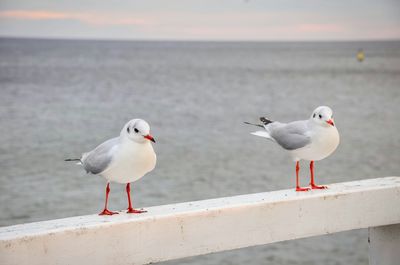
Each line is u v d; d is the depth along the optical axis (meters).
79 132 32.41
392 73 104.81
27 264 3.16
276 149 26.41
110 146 4.20
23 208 16.33
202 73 111.62
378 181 4.35
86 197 17.52
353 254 12.26
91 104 49.38
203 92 62.78
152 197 17.73
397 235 4.22
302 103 49.00
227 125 35.28
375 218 4.07
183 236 3.53
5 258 3.10
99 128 34.25
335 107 44.72
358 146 26.98
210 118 39.06
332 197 3.92
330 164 23.05
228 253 12.44
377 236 4.25
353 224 4.00
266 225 3.74
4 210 16.12
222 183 19.86
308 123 4.88
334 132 4.71
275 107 46.16
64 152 25.72
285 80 84.50
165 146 27.80
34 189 18.59
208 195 18.12
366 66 147.38
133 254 3.42
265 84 75.38
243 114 41.41
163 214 3.49
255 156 24.86
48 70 125.12
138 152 4.05
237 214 3.66
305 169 22.14
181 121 37.56
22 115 40.66
